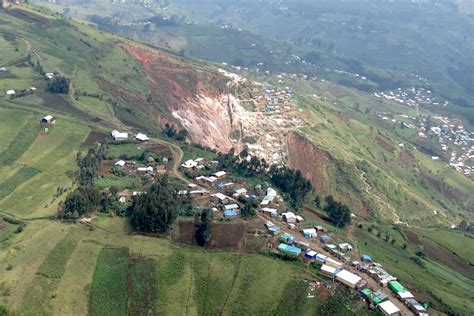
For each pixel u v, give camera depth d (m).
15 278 132.38
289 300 130.50
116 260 143.50
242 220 169.00
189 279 139.00
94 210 166.38
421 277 164.75
